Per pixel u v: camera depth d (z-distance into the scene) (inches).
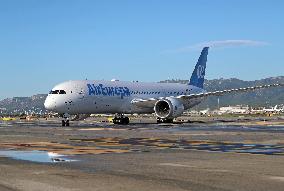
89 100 2554.1
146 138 1358.3
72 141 1240.2
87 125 2561.5
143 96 2866.6
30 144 1129.4
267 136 1428.4
